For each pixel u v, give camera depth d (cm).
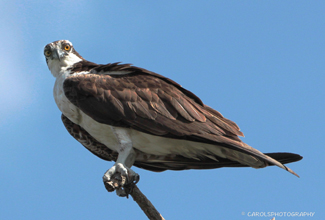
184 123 1123
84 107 1137
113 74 1202
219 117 1185
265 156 1089
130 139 1148
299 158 1191
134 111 1122
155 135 1140
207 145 1181
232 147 1103
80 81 1158
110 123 1130
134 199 1091
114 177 1085
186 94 1201
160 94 1152
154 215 1084
